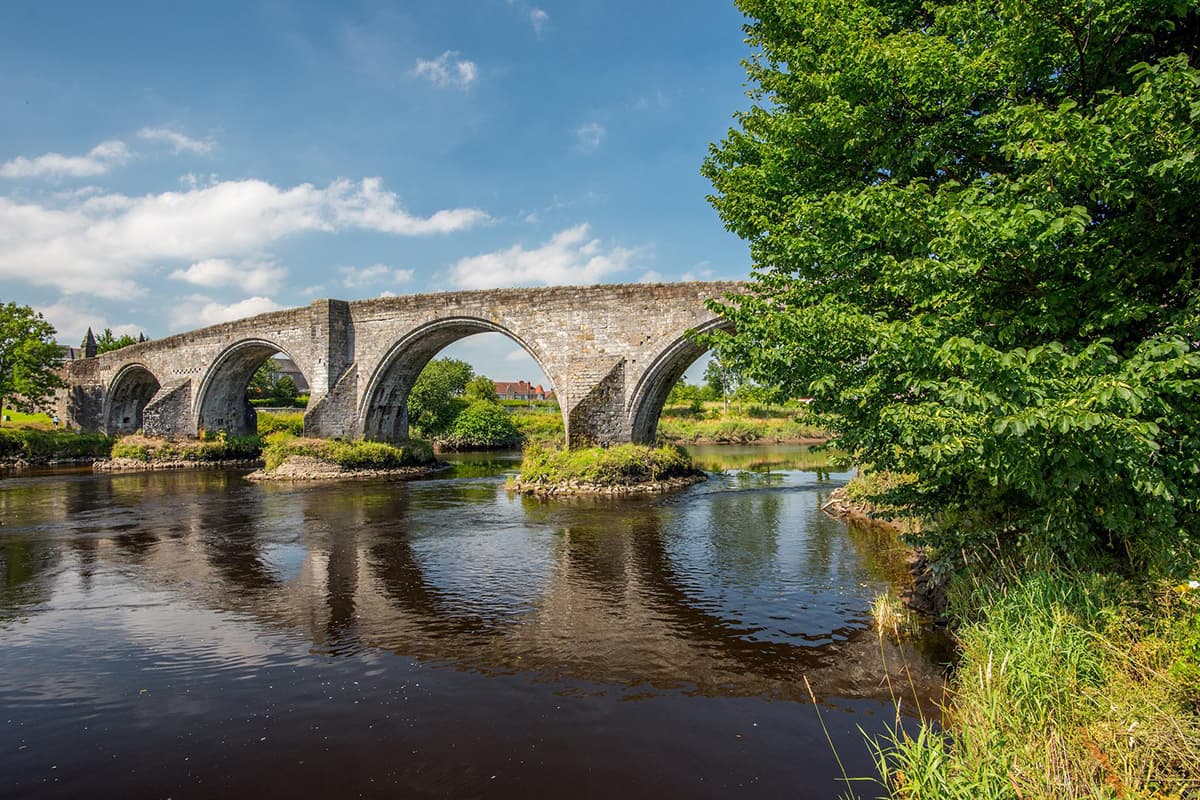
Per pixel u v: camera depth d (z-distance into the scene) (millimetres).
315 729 6773
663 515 19938
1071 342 6336
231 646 9219
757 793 5445
